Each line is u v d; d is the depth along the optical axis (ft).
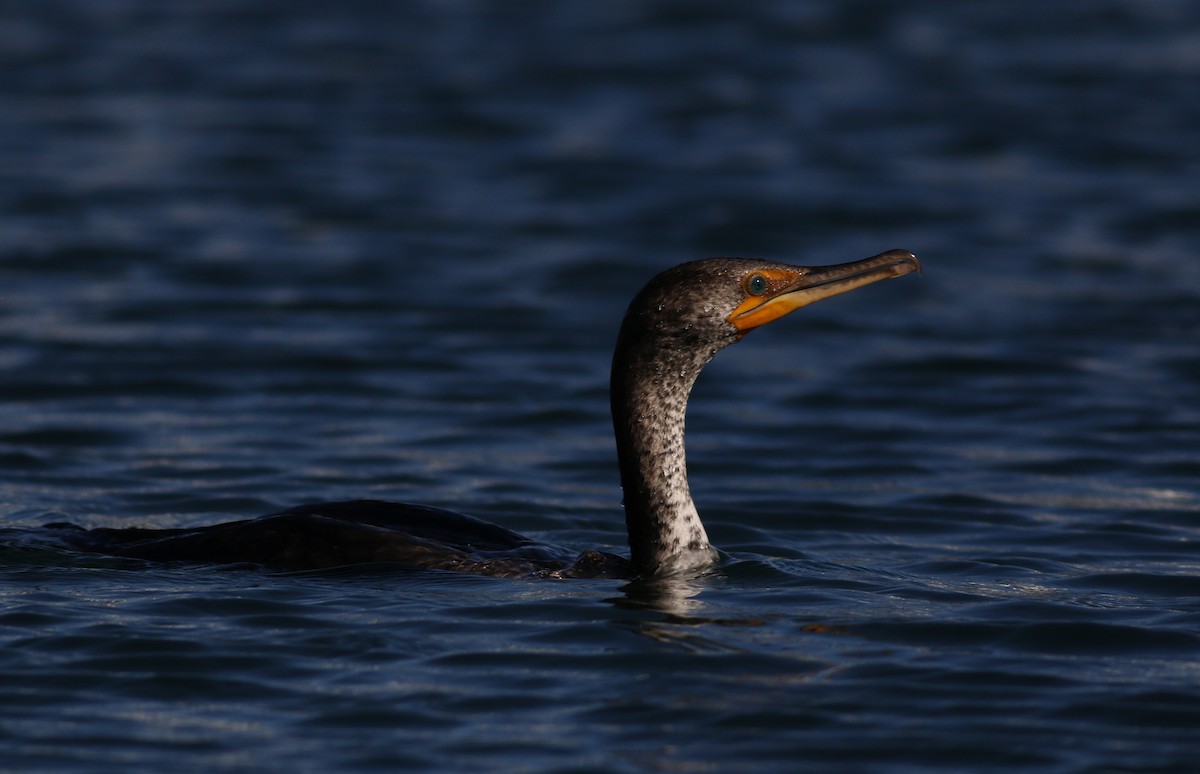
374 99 103.40
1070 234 78.43
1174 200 84.02
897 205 82.74
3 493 41.98
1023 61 115.85
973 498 43.34
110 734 24.77
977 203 83.56
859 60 116.16
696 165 90.53
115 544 34.01
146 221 77.15
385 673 27.20
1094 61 115.96
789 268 34.01
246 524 33.86
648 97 105.29
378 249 74.28
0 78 104.99
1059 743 24.76
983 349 61.00
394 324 63.05
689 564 34.01
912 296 69.46
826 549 37.93
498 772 23.63
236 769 23.56
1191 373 57.36
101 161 87.45
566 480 44.96
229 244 74.02
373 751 24.26
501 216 80.48
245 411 51.70
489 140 95.20
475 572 32.40
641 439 33.81
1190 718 25.68
